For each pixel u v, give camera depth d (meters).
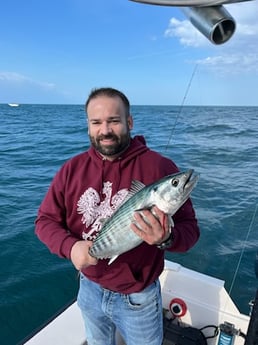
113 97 1.84
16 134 24.22
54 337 2.50
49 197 2.10
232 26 1.32
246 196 3.54
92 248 1.83
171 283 2.92
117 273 1.96
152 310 2.05
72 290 4.68
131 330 2.07
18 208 7.77
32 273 5.01
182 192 1.61
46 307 4.38
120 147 1.88
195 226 2.00
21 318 4.19
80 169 2.01
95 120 1.85
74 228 2.06
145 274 1.98
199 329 2.70
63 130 26.86
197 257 3.37
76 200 1.99
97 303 2.13
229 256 3.31
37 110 79.25
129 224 1.71
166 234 1.62
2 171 11.91
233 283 3.03
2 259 5.35
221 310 2.69
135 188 1.81
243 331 2.55
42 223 2.09
